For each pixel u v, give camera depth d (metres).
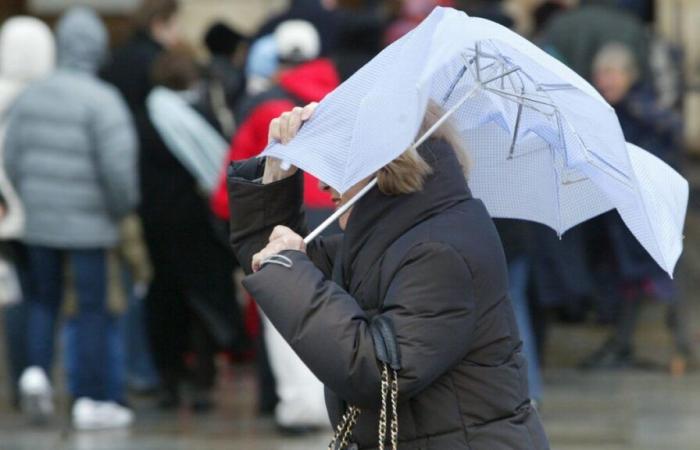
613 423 22.78
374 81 10.05
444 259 9.90
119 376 23.36
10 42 24.41
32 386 23.25
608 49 26.20
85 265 22.80
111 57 24.86
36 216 22.75
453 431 10.04
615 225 26.64
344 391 9.85
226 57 30.69
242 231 11.11
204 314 24.27
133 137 23.27
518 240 21.27
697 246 35.78
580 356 27.88
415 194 10.20
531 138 11.15
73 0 42.78
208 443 21.97
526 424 10.20
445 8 9.76
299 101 21.42
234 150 21.80
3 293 24.27
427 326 9.79
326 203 20.23
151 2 25.02
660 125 26.00
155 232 24.02
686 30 44.59
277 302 9.94
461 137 10.73
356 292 10.23
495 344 10.10
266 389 23.77
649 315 31.92
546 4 32.19
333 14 26.02
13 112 23.00
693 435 21.92
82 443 22.16
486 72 10.46
